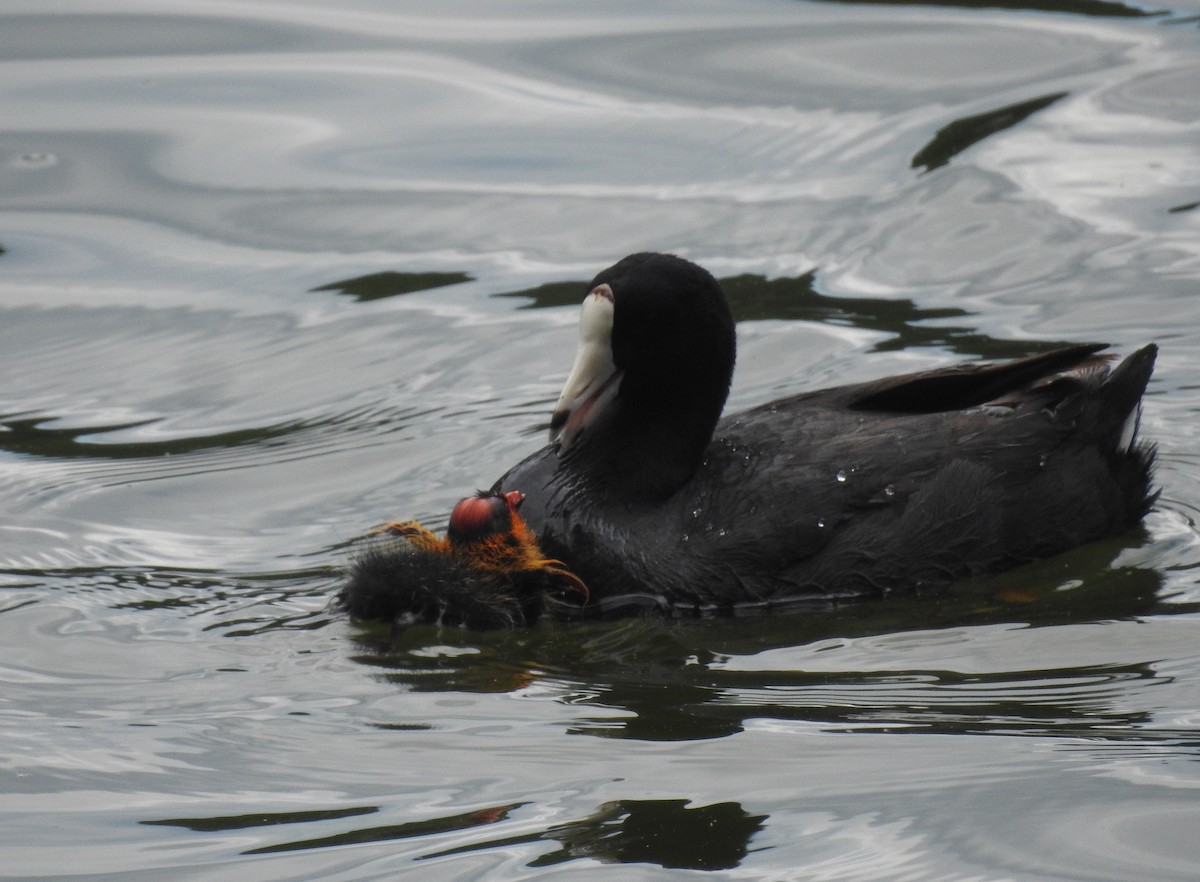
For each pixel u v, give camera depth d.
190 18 23.22
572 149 19.12
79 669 9.88
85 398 14.45
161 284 16.50
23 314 15.96
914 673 9.66
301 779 8.38
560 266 16.61
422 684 9.66
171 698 9.45
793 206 17.67
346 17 23.31
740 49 21.67
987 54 21.19
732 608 10.89
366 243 17.19
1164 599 10.72
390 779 8.35
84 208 17.97
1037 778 8.12
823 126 19.41
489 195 18.12
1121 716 8.87
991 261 16.38
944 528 11.17
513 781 8.29
